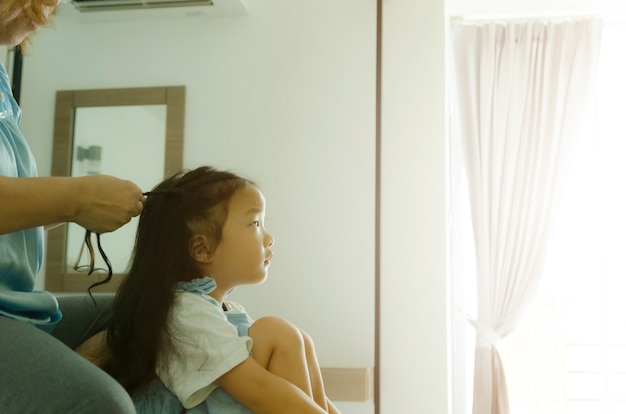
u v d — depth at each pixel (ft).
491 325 10.41
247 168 9.89
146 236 4.07
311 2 10.12
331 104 9.85
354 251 9.50
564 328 10.82
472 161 10.80
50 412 2.42
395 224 9.30
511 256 10.57
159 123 10.11
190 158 10.01
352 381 8.45
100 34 10.44
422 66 9.60
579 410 10.85
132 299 3.86
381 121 9.57
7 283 3.46
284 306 9.53
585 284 10.94
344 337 9.35
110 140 10.18
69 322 4.25
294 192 9.74
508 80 10.88
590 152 11.16
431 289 9.09
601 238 10.89
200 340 3.70
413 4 9.75
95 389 2.48
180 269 4.03
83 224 3.11
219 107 10.07
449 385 9.50
